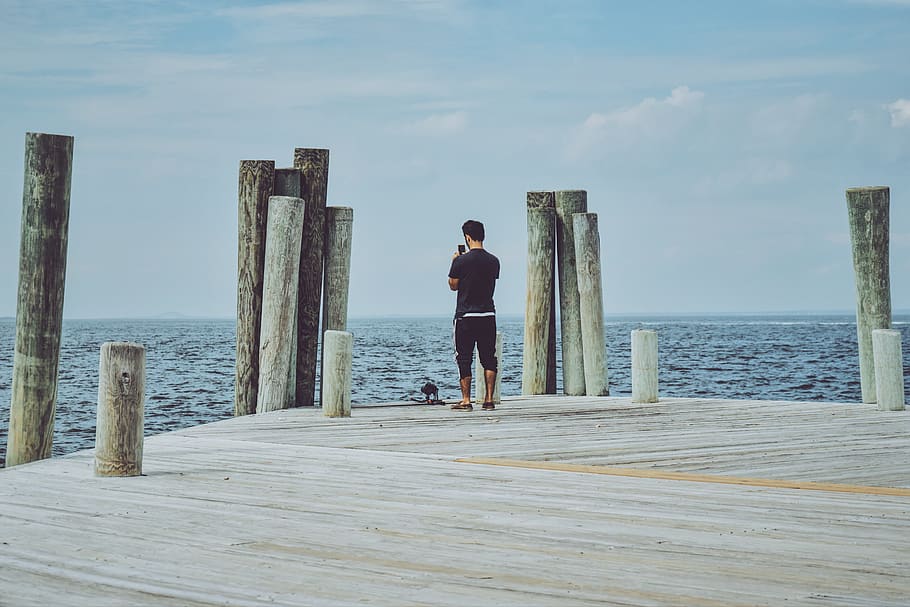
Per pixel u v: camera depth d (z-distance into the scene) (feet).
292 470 21.70
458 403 36.68
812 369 118.32
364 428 30.09
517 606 11.23
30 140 25.20
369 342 247.09
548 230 43.47
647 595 11.67
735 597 11.60
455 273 35.65
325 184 39.14
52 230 25.36
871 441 26.71
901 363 35.19
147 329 567.18
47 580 12.28
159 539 14.61
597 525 15.74
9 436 25.70
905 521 16.11
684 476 20.70
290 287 36.52
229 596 11.59
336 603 11.30
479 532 15.16
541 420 32.40
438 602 11.38
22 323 25.41
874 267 37.65
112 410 20.57
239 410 37.50
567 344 43.57
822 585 12.15
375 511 16.87
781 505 17.54
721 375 107.55
